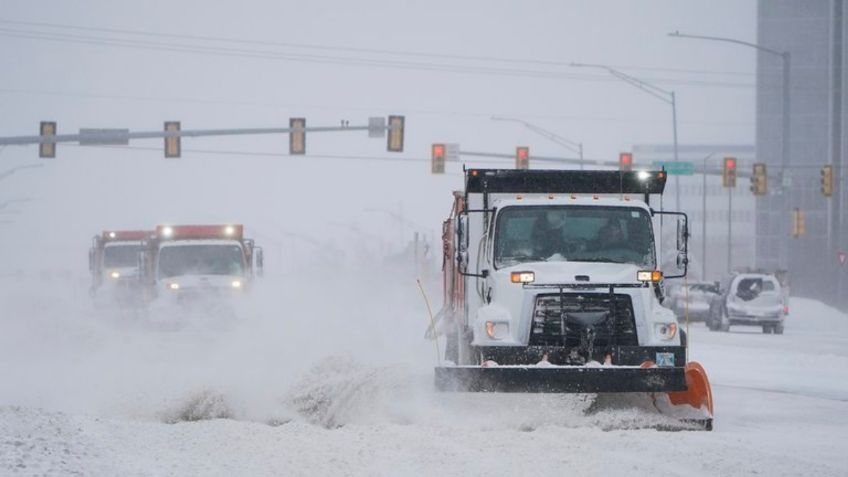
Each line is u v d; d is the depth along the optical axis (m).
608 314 47.12
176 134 146.12
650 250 50.59
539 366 43.69
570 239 50.66
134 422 43.56
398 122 152.38
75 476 30.30
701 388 44.72
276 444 37.78
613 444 39.06
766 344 113.81
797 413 51.34
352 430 41.56
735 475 32.97
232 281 109.25
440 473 32.16
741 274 146.38
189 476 31.33
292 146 151.25
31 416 42.28
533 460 34.75
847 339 125.94
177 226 117.19
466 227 50.94
